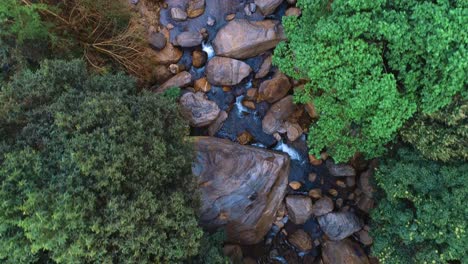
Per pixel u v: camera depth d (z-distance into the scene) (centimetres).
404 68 699
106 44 996
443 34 603
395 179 819
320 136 913
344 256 1074
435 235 753
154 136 743
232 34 1120
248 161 1052
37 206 613
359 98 702
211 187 1020
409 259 839
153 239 671
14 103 711
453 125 736
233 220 1048
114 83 841
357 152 1077
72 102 747
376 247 907
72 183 648
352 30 673
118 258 666
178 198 711
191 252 722
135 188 690
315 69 724
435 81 690
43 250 648
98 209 659
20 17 809
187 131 888
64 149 689
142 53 1062
